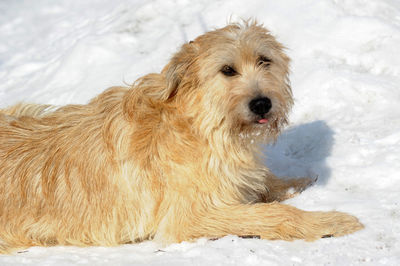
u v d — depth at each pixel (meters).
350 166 7.91
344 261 5.62
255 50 6.86
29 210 7.16
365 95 9.78
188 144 6.88
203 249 6.23
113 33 13.37
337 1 12.29
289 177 8.13
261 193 7.73
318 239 6.34
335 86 10.04
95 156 7.04
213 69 6.79
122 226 7.01
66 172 7.09
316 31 11.56
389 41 11.00
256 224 6.62
